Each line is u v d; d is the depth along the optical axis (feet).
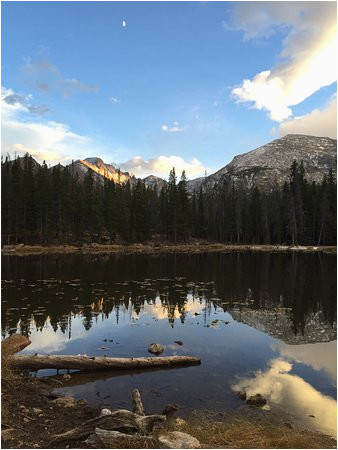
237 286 85.30
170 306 64.03
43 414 25.17
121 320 54.08
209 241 271.49
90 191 228.84
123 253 188.85
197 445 20.38
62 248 195.62
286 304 66.90
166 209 262.06
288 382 33.09
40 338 44.91
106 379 33.35
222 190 309.63
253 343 44.52
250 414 26.81
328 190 252.62
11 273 99.81
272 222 267.80
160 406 28.02
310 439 22.34
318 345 44.19
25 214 201.57
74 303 63.93
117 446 20.04
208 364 37.42
